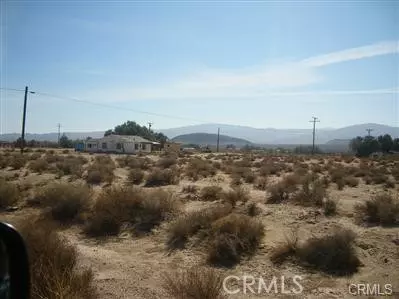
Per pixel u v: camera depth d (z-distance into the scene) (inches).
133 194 631.2
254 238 460.8
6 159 1704.0
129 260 419.5
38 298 261.1
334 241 403.2
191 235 495.5
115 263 402.9
